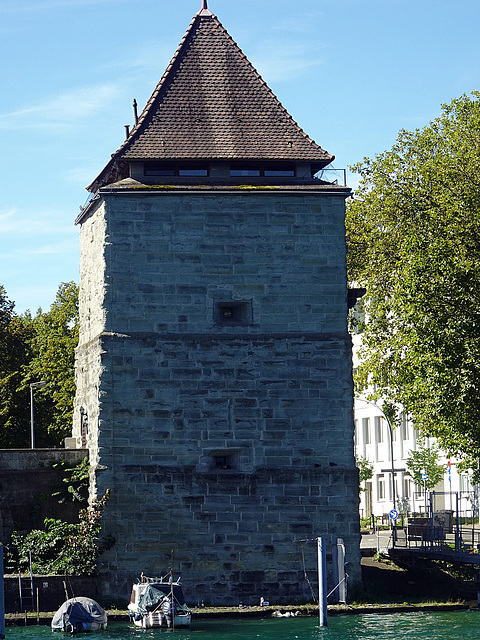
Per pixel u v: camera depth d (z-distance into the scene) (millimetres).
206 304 49031
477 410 51594
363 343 65500
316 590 48094
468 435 52312
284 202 49844
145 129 50812
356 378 65875
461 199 57750
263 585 47906
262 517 48250
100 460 47594
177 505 47812
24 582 45844
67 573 46500
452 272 52688
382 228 64188
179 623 43219
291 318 49500
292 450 48812
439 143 64625
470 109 64750
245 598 47750
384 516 89000
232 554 47906
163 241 49000
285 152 50875
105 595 46875
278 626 43281
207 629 42719
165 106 51562
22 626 43750
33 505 48969
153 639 40312
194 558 47656
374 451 102000
